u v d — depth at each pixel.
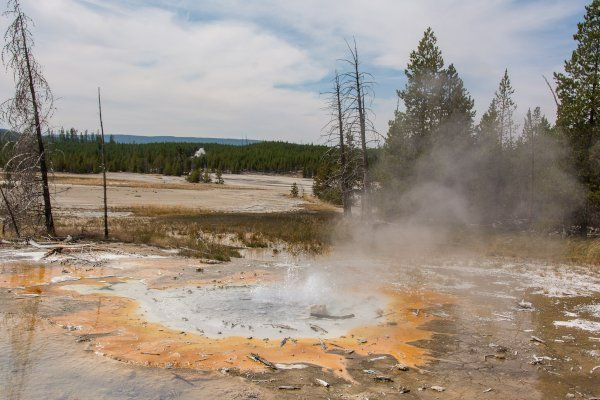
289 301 10.95
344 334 8.73
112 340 7.85
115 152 117.69
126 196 50.03
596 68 23.14
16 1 17.91
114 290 11.34
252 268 14.95
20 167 18.69
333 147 25.91
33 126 18.83
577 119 23.55
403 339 8.55
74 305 9.84
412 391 6.39
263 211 41.56
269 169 117.69
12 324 8.38
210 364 7.02
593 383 6.82
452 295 12.10
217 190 66.69
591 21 23.25
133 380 6.38
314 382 6.54
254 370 6.88
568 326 9.59
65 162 89.69
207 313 9.73
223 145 168.38
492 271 15.50
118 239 19.66
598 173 22.66
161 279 12.77
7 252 15.72
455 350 8.05
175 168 101.38
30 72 18.48
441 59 28.81
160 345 7.71
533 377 6.99
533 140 29.09
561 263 17.19
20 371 6.50
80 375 6.46
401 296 11.85
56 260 14.69
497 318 10.06
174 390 6.14
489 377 6.95
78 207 36.72
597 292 12.79
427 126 28.97
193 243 19.09
